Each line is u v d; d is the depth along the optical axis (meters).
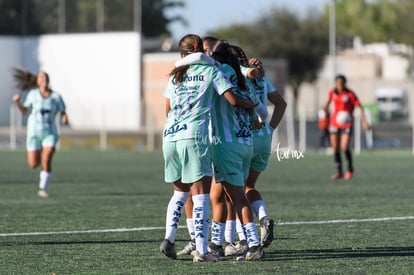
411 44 170.75
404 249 20.78
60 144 86.44
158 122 104.31
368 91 169.00
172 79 19.28
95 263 18.94
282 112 21.00
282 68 116.50
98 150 81.31
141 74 105.31
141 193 37.47
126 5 105.31
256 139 20.38
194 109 18.88
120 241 22.42
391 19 198.75
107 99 106.06
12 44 109.19
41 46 108.81
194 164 18.86
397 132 98.31
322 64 164.88
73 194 36.94
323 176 48.44
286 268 18.14
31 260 19.38
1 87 108.50
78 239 22.83
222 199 20.08
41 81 35.97
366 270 17.88
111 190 39.06
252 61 20.44
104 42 106.06
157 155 71.75
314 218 27.59
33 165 36.16
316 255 19.94
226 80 18.86
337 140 45.69
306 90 178.38
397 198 34.84
